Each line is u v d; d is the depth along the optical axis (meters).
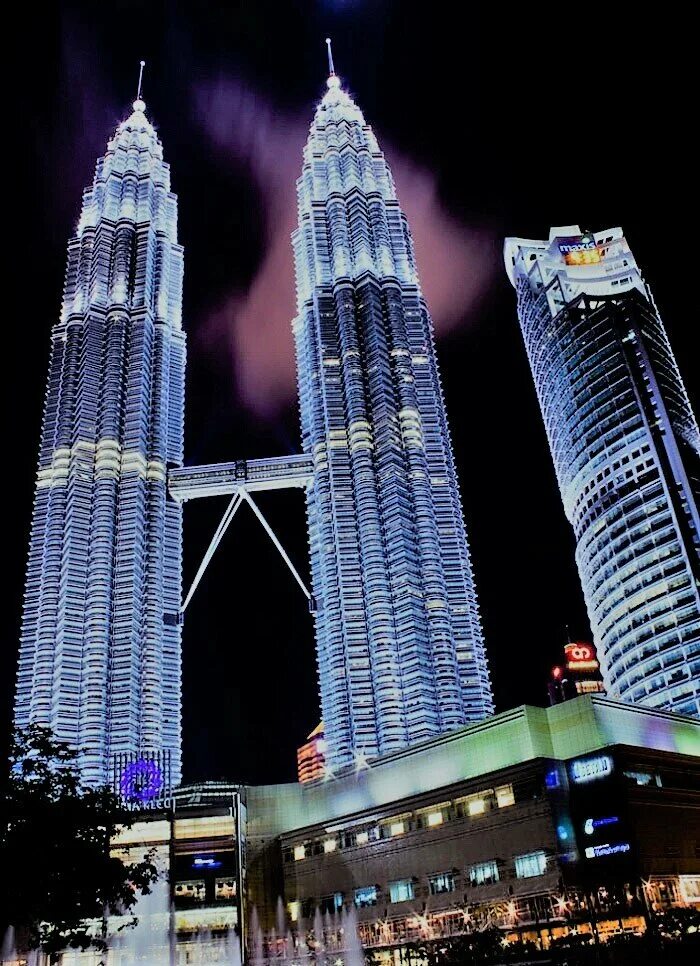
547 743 117.69
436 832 119.75
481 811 115.44
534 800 109.19
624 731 117.75
